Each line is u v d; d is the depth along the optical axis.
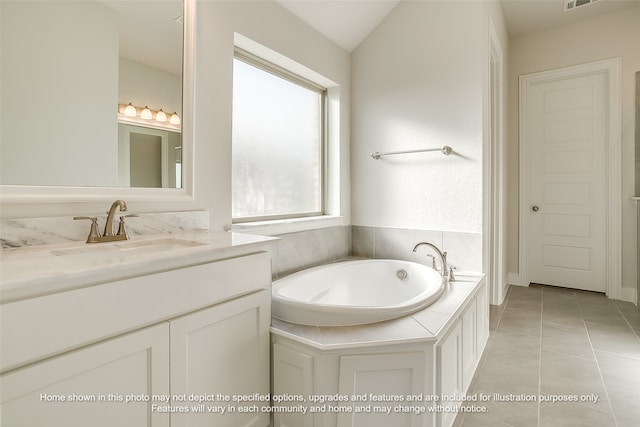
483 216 2.33
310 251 2.47
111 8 1.38
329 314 1.43
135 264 0.91
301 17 2.31
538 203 3.65
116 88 1.39
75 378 0.82
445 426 1.39
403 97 2.64
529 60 3.63
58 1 1.24
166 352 1.00
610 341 2.27
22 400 0.73
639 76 3.08
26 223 1.14
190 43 1.62
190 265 1.09
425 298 1.63
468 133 2.37
